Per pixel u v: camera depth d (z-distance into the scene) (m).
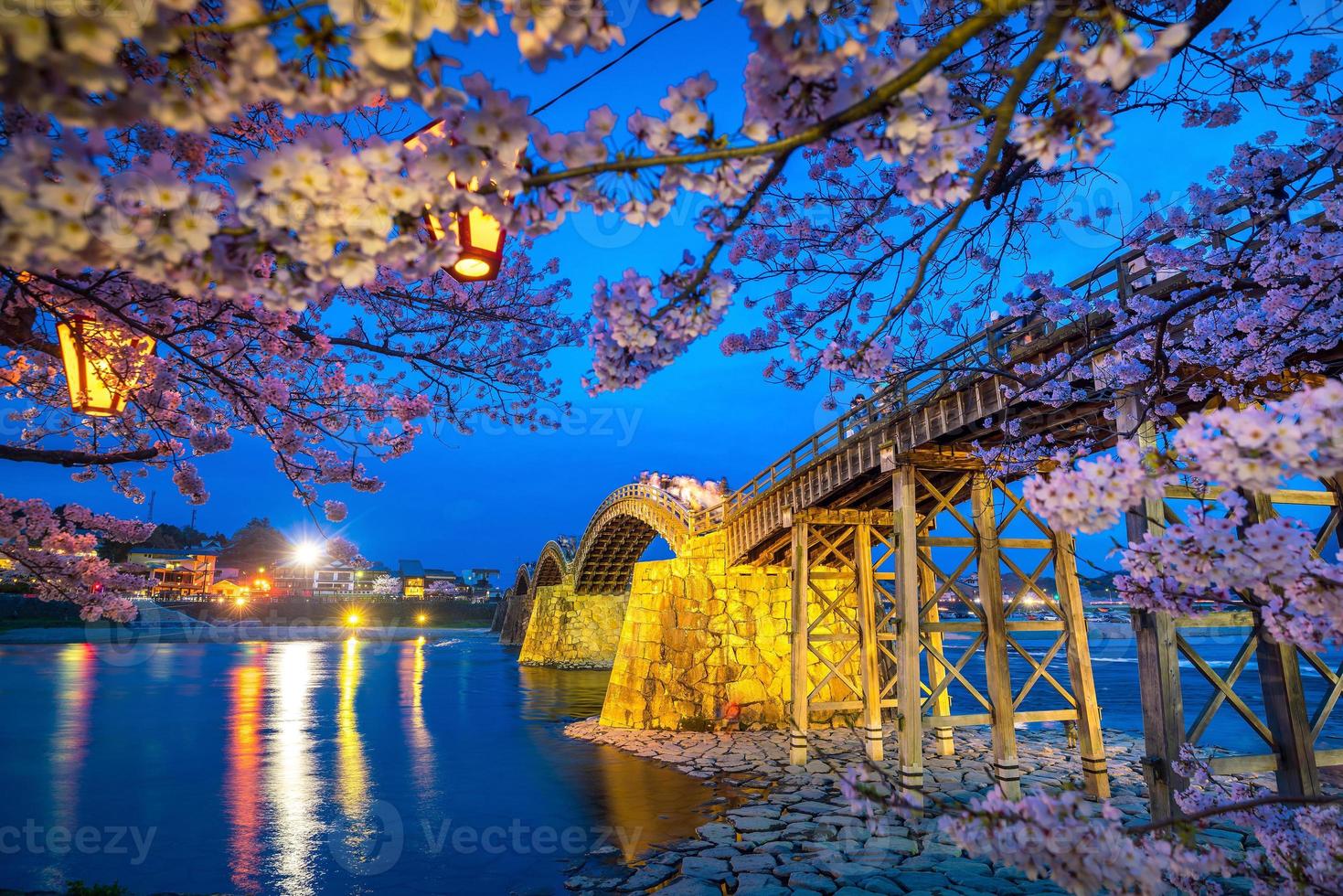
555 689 36.34
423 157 1.94
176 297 5.15
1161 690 8.39
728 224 2.36
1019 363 10.34
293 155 1.83
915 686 13.41
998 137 1.99
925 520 15.27
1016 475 11.66
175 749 20.09
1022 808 2.53
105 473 8.17
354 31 1.66
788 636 23.56
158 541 98.06
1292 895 3.60
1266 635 8.01
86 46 1.49
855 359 5.15
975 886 10.11
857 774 2.89
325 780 16.98
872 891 10.03
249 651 58.72
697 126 2.10
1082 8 1.77
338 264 2.00
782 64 1.94
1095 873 2.43
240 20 1.65
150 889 10.15
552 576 60.59
